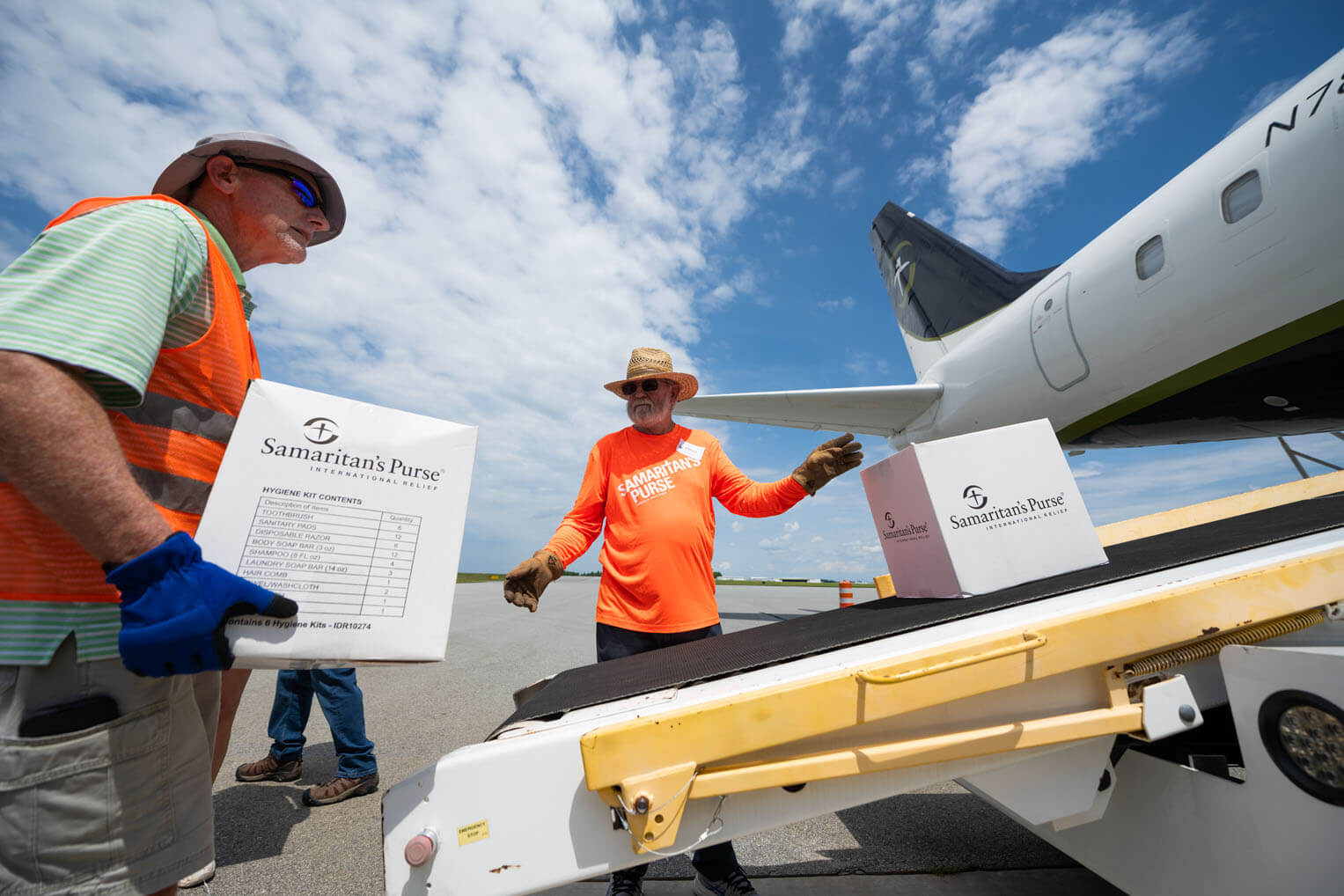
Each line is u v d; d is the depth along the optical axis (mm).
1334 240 2875
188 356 836
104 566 626
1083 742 920
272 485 729
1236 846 823
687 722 742
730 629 7062
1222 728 1112
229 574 651
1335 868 704
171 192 1047
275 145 1036
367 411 815
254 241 1092
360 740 2186
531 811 744
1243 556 989
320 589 723
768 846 1715
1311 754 737
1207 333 3611
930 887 1410
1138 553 1343
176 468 811
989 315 6832
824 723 754
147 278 725
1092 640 805
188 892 1499
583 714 882
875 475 1544
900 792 816
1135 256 4012
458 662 4836
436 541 816
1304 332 3139
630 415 1911
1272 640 928
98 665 715
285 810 2047
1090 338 4453
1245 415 3916
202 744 854
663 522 1713
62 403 595
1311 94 2973
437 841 736
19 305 606
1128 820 999
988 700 851
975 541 1251
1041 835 1200
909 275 8438
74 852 685
